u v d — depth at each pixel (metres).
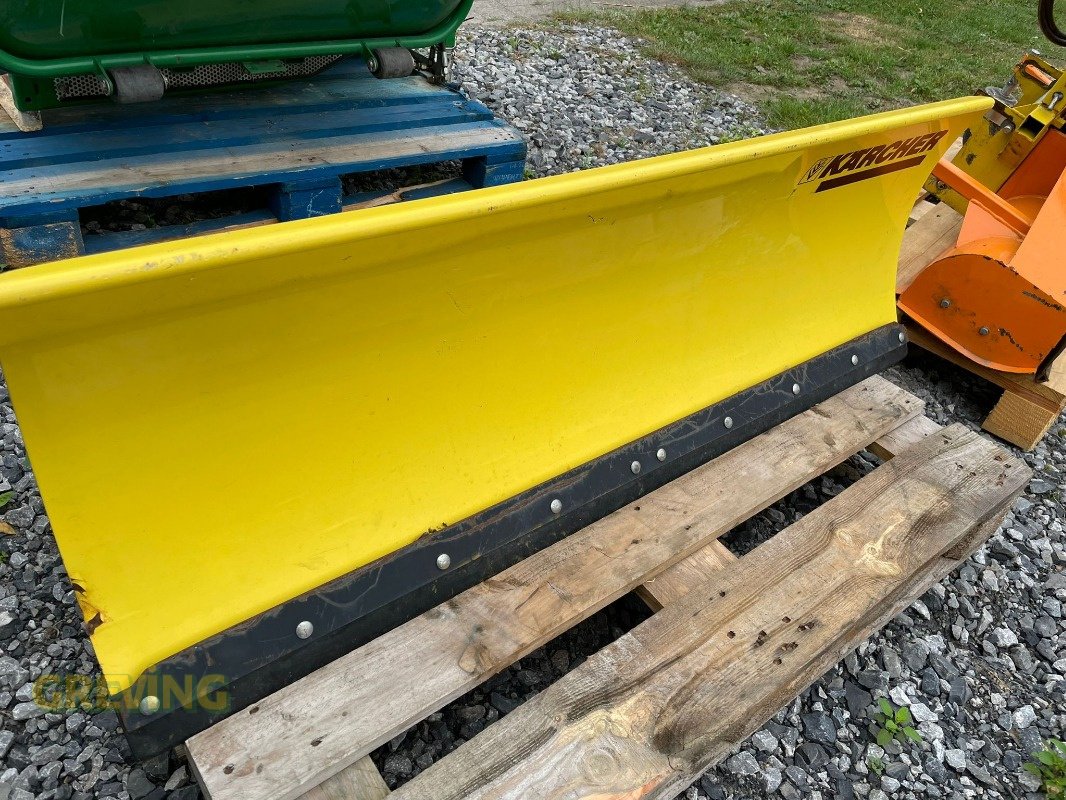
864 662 2.37
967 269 3.15
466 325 1.81
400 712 1.67
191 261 1.24
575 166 4.52
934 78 7.29
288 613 1.66
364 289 1.57
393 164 3.22
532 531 2.01
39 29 2.38
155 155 2.91
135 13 2.47
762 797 2.00
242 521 1.62
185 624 1.56
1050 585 2.73
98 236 2.92
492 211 1.54
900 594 2.23
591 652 2.23
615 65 6.15
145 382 1.40
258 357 1.51
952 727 2.25
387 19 3.00
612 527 2.17
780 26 7.96
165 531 1.54
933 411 3.44
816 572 2.16
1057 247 3.11
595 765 1.67
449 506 1.91
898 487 2.47
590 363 2.13
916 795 2.07
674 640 1.93
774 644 1.96
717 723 1.77
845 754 2.13
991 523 2.58
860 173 2.42
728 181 2.05
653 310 2.20
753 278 2.42
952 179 3.14
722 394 2.44
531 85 5.42
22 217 2.58
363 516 1.78
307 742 1.59
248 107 3.34
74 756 1.84
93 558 1.47
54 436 1.35
